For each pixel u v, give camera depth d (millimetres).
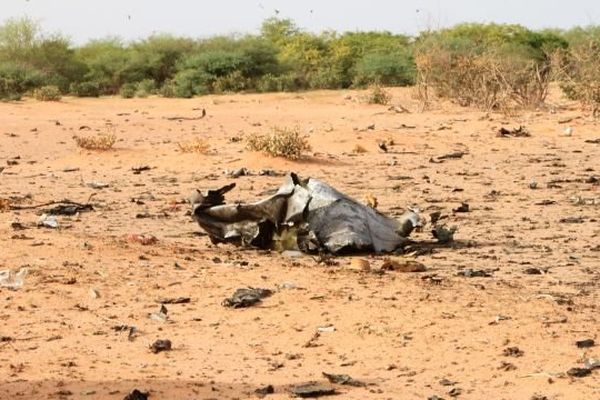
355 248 32250
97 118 86688
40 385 19312
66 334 22766
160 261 29172
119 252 29812
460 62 91938
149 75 142875
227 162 56375
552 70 95438
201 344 22219
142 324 23547
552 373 20141
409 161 58656
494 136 69312
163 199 46094
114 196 46969
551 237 36719
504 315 23875
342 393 19094
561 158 60500
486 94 88062
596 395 19031
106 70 140875
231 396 18844
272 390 19141
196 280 27016
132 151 60750
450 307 24484
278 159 56094
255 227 32719
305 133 70688
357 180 51781
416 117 82562
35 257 28562
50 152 65438
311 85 133125
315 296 25344
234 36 148125
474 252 33562
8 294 25359
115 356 21344
